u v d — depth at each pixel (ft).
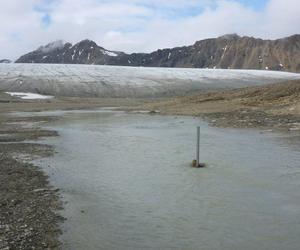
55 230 36.68
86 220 39.37
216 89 376.68
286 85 159.63
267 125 100.99
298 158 64.75
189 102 174.40
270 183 51.06
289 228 36.68
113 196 46.85
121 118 137.90
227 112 130.82
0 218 38.91
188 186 50.29
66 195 47.44
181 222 38.52
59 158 68.44
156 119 130.00
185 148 75.56
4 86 335.47
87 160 66.69
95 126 114.73
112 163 64.13
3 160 66.23
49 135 96.27
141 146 79.05
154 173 57.06
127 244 33.99
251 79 450.30
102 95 331.36
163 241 34.47
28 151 74.79
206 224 37.91
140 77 410.11
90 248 33.22
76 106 206.39
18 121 131.34
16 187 50.24
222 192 47.57
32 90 329.31
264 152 70.03
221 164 61.62
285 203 43.47
